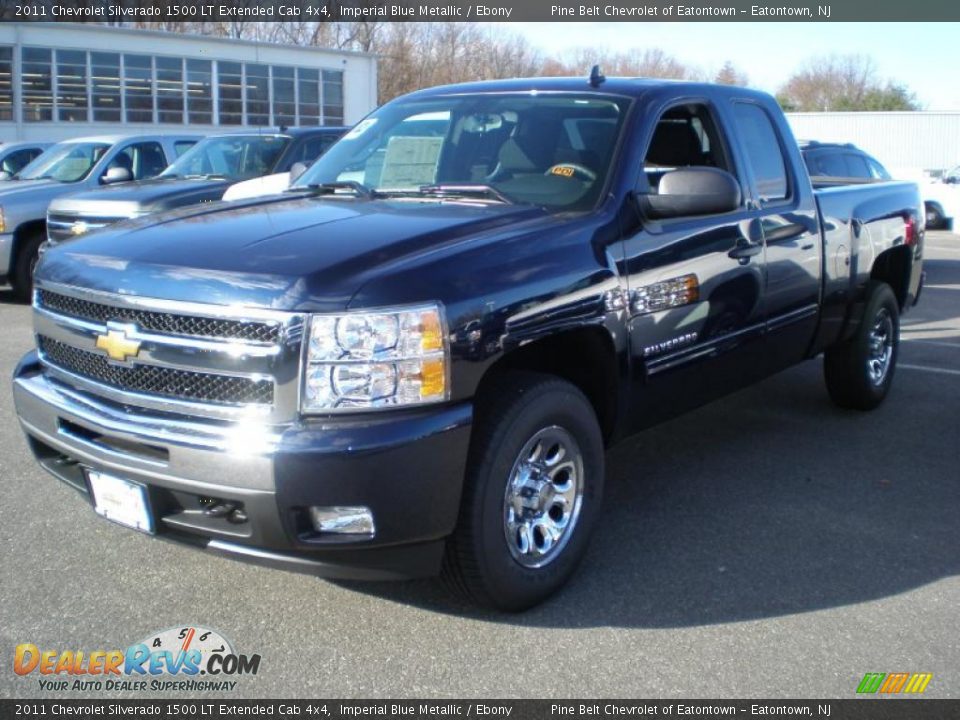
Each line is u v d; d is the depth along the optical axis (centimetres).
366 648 334
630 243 391
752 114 509
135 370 325
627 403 397
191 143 1263
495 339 325
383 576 321
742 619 359
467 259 329
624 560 409
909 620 361
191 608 360
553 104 449
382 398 303
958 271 1522
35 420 359
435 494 312
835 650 338
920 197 695
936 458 554
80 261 348
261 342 300
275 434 299
